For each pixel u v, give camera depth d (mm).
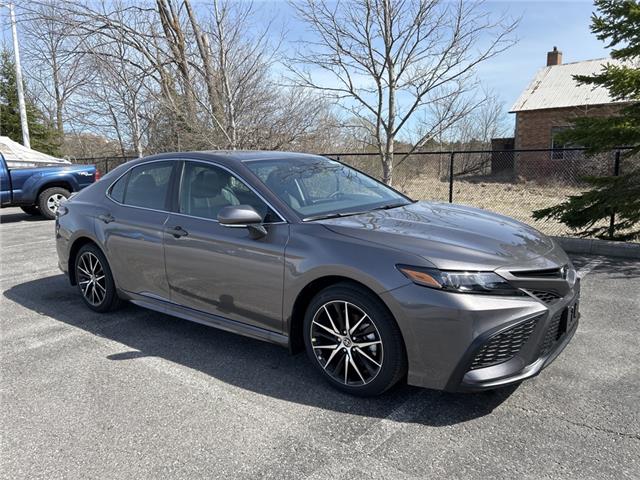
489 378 2730
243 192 3727
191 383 3414
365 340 3059
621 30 6727
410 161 16672
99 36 13289
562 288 3018
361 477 2395
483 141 29484
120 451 2660
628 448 2559
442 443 2648
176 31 12852
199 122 12258
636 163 7133
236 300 3635
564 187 16766
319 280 3229
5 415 3055
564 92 23141
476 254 2887
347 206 3811
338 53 9086
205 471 2479
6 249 8359
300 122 12391
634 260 6480
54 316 4895
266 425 2871
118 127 15414
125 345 4113
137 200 4480
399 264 2889
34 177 11672
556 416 2873
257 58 12031
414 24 8664
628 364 3494
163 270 4117
